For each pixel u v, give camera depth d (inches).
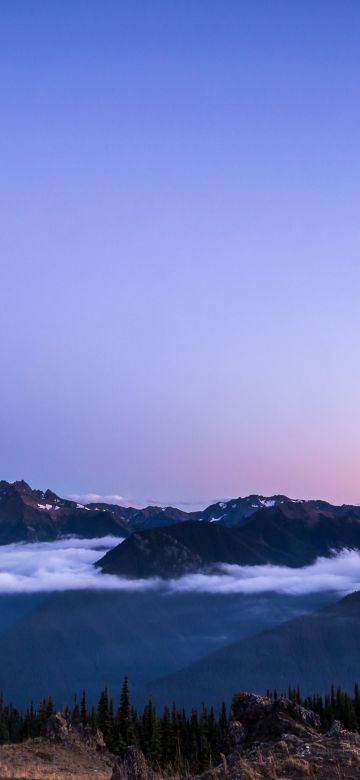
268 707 2145.7
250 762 1332.4
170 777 1481.3
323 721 4997.5
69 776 2123.5
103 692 4879.4
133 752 1503.4
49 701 4980.3
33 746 3186.5
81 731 3528.5
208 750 4052.7
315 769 1247.5
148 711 4650.6
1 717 5132.9
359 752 1337.4
